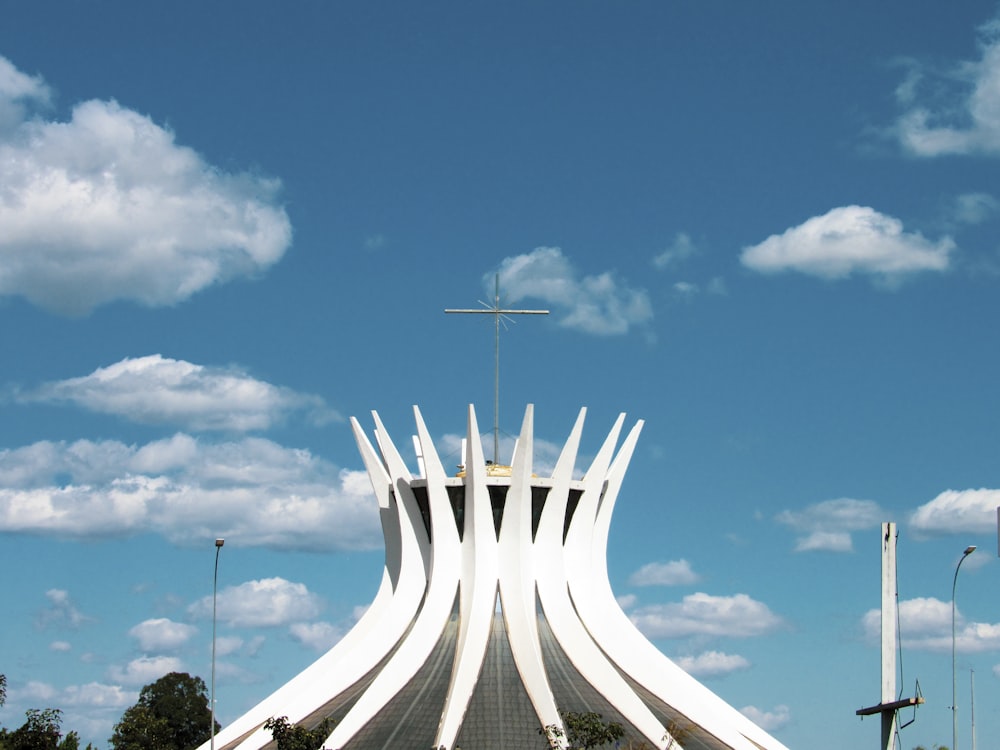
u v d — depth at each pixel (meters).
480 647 79.31
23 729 75.19
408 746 75.06
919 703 50.22
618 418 87.06
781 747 82.69
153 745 88.69
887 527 51.81
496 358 91.25
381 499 87.44
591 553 85.62
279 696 84.25
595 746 74.31
